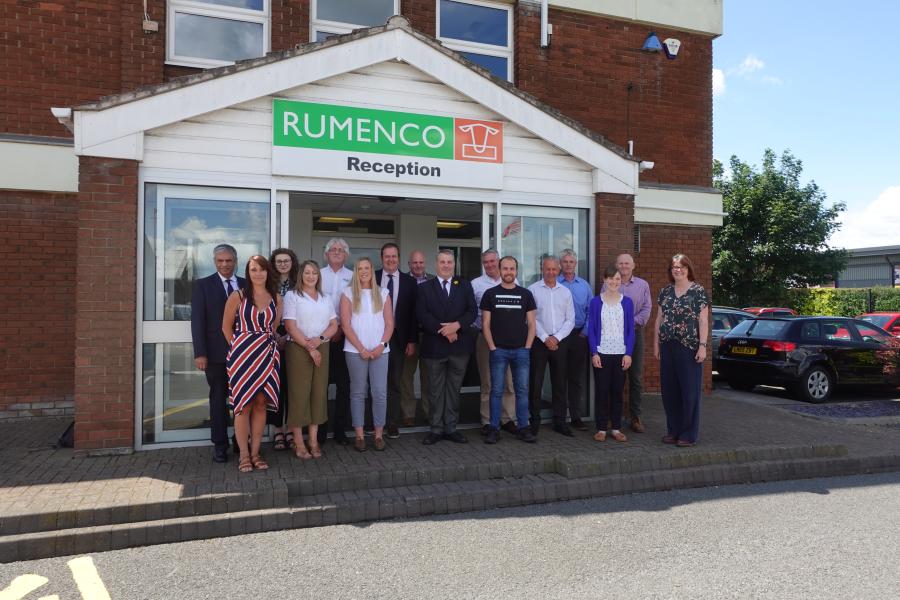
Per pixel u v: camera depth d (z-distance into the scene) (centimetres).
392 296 686
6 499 483
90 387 597
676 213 1063
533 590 390
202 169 638
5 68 771
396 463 591
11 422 761
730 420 840
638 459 621
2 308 770
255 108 654
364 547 455
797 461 666
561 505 555
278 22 874
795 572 419
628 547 459
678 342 683
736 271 2439
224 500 493
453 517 521
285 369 625
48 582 399
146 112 611
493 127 743
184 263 641
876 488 619
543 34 988
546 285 712
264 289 574
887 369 1105
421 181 711
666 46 1063
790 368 1048
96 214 599
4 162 761
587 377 802
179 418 641
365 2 932
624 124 1044
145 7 815
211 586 394
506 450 647
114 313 602
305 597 379
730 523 512
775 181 2464
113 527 458
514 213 765
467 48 980
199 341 583
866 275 4128
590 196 795
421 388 776
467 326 662
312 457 607
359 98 686
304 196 742
